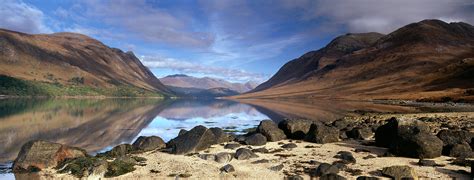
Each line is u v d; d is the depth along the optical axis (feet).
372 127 125.39
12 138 129.29
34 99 542.98
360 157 77.87
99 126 175.42
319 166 64.54
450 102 330.54
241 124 200.85
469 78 494.18
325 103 459.73
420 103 352.28
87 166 69.36
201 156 79.87
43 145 76.79
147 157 81.61
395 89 578.66
